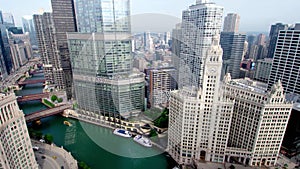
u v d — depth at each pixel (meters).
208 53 135.62
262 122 147.62
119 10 175.25
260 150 158.00
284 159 170.38
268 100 142.88
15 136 116.94
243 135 165.00
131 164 174.88
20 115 120.19
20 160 122.19
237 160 168.38
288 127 168.00
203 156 168.88
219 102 144.88
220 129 153.25
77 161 178.00
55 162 168.00
